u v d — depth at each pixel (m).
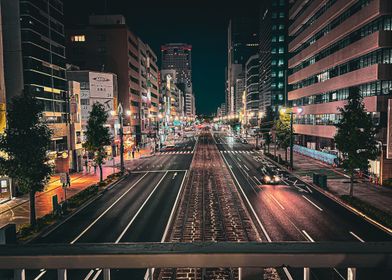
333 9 54.41
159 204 28.12
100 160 37.41
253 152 72.31
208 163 54.62
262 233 20.33
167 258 3.11
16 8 38.69
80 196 30.06
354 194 30.61
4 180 30.34
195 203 28.17
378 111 41.69
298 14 77.94
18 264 3.12
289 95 83.56
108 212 25.92
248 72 170.25
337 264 3.07
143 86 103.19
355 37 49.38
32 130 22.20
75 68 70.88
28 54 39.03
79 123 49.97
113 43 84.06
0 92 31.78
